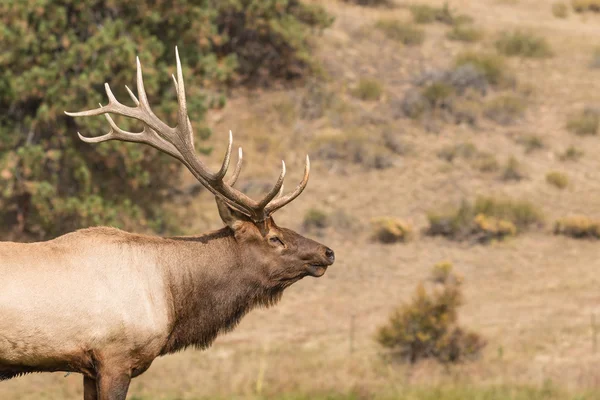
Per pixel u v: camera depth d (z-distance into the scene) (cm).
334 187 11200
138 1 9475
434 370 6175
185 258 2698
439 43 15012
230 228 2758
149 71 8956
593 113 13162
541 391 5116
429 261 9900
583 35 16188
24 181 8806
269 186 10888
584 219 10419
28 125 8812
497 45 15062
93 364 2498
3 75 8581
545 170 11838
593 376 5669
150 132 2719
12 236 9288
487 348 6931
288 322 8250
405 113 12812
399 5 16588
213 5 12406
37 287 2405
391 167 11681
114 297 2503
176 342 2730
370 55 14225
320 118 12475
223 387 5359
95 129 8744
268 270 2795
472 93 13312
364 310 8619
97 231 2589
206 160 11231
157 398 5041
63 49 9206
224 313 2780
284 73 13150
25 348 2405
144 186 10312
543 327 7631
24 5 8619
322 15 13325
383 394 5144
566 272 9494
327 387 5256
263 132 11906
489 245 10250
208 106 9969
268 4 12181
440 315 6719
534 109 13375
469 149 12012
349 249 10125
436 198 11131
